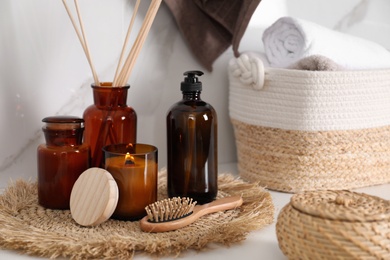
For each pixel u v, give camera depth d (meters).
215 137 1.13
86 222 0.97
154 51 1.33
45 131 1.07
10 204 1.07
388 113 1.25
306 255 0.79
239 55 1.33
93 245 0.87
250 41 1.46
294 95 1.18
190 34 1.34
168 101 1.38
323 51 1.21
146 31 1.11
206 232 0.93
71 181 1.06
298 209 0.81
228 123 1.47
